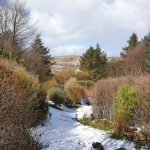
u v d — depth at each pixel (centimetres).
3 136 504
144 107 1229
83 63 4906
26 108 686
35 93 1078
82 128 1312
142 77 1557
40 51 3769
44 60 3884
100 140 1121
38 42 3725
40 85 1309
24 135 556
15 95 603
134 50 4438
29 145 568
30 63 2647
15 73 1119
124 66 4069
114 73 4047
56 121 1413
